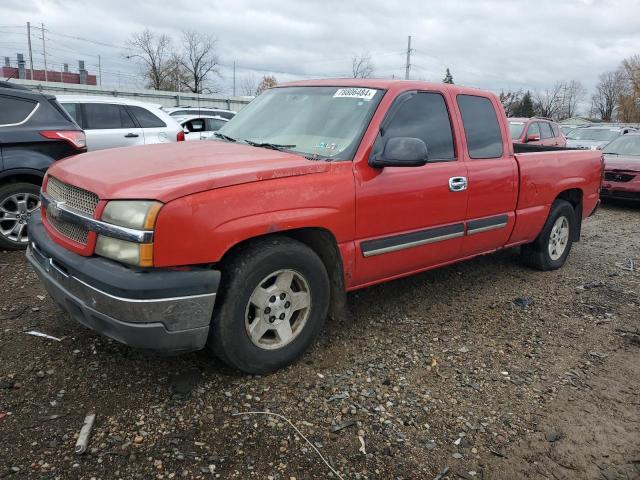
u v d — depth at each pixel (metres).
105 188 2.96
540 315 4.77
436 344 4.06
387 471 2.66
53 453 2.60
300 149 3.88
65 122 6.19
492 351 4.01
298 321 3.55
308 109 4.24
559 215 5.88
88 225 2.96
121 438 2.75
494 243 5.09
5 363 3.37
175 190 2.83
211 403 3.09
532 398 3.40
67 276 3.05
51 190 3.58
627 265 6.54
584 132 20.64
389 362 3.72
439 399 3.31
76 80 62.03
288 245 3.31
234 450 2.72
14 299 4.38
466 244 4.71
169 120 9.26
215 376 3.37
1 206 5.67
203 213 2.88
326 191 3.46
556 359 3.95
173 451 2.68
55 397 3.05
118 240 2.84
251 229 3.08
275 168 3.25
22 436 2.71
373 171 3.75
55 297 3.28
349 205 3.60
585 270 6.24
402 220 4.00
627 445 2.98
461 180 4.43
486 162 4.72
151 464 2.58
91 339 3.72
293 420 2.99
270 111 4.49
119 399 3.07
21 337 3.71
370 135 3.78
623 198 10.75
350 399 3.23
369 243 3.81
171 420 2.91
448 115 4.47
